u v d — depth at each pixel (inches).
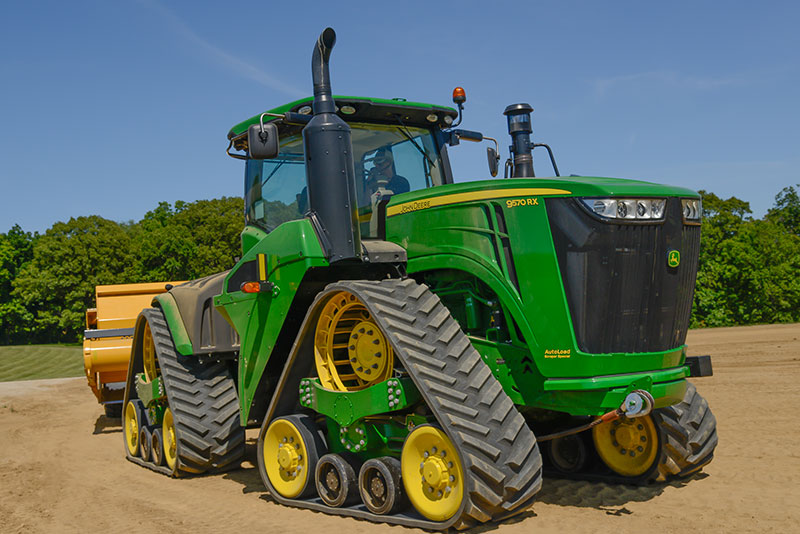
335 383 190.5
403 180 224.8
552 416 205.9
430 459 161.8
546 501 186.9
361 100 213.3
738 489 189.8
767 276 1561.3
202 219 2057.1
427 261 189.6
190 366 263.0
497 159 240.2
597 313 165.5
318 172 193.8
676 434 195.5
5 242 2588.6
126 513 200.5
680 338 179.6
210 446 246.7
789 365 473.4
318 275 202.8
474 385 162.4
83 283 2071.9
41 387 630.5
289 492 199.8
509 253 172.9
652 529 158.4
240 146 258.4
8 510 208.2
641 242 170.4
